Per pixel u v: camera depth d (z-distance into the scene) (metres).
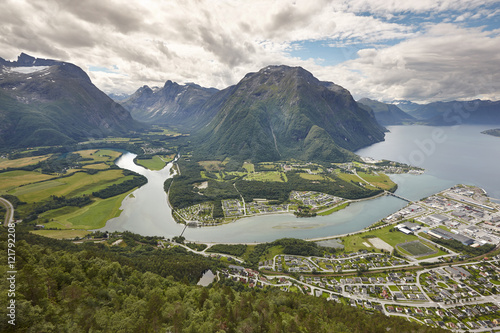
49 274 97.00
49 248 139.00
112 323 82.81
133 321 85.44
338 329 101.00
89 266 119.44
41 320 71.44
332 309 120.44
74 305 87.31
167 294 108.56
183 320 92.75
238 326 95.12
